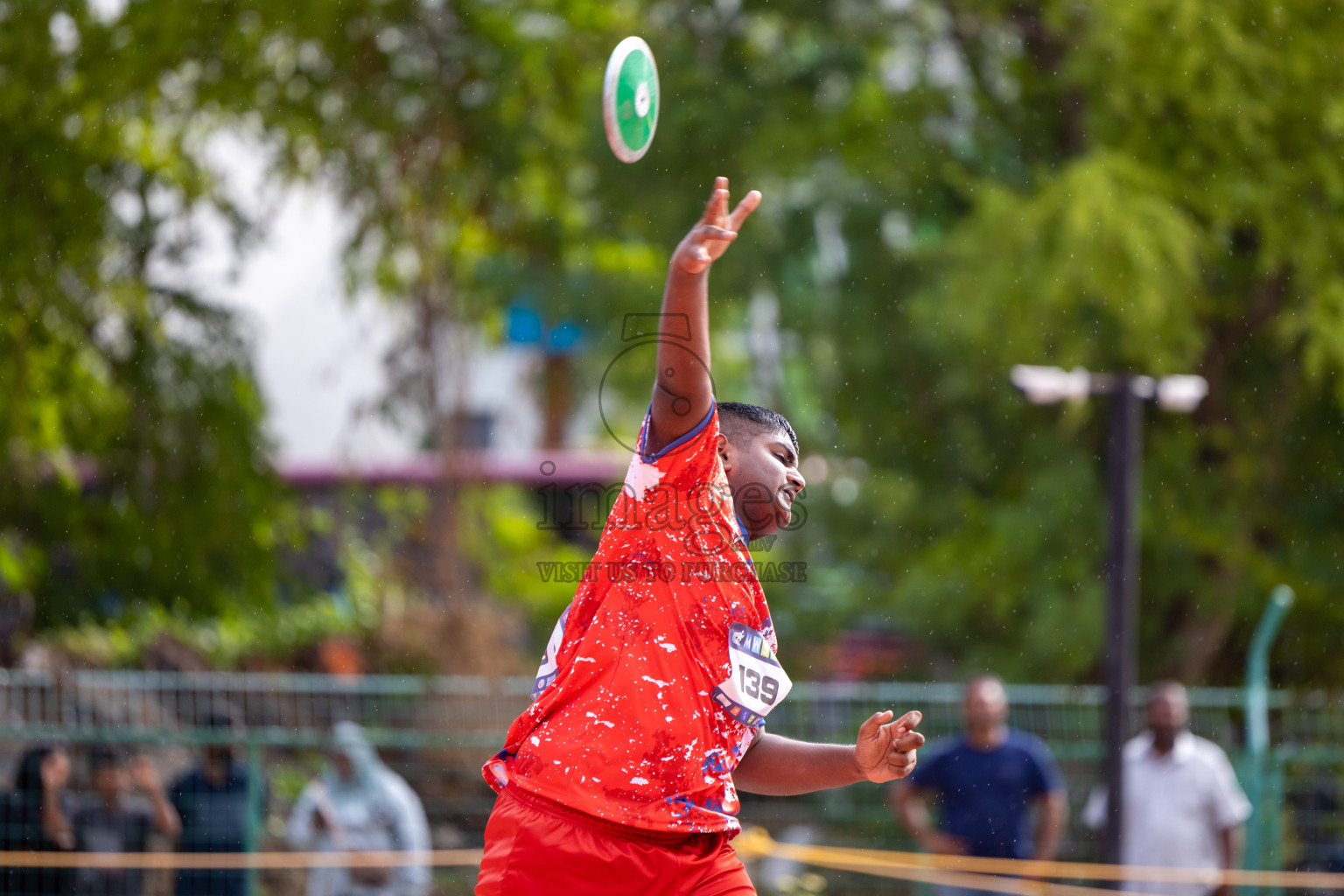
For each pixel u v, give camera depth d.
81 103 37.84
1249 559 41.91
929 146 46.62
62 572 38.81
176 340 39.38
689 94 45.84
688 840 8.41
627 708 8.42
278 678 31.33
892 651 49.72
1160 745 25.52
